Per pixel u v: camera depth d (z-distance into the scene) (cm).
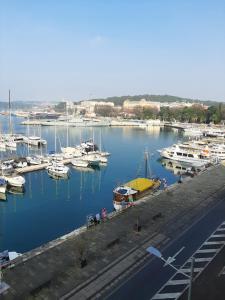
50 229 5525
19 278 3241
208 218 5034
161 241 4156
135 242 4103
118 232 4397
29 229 5516
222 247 3988
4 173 8575
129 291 3062
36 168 9562
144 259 3675
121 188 6712
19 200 7169
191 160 10969
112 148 14875
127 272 3394
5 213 6334
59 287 3112
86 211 6431
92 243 4044
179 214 5172
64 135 19938
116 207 5997
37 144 15012
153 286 3142
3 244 4909
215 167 9031
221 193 6456
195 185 7019
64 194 7594
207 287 3133
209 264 3562
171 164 11431
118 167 10694
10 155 12312
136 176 9456
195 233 4428
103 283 3189
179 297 2973
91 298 2956
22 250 4709
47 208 6625
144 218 4934
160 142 17338
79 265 3497
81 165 10356
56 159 10581
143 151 13900
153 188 7200
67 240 4112
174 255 3769
